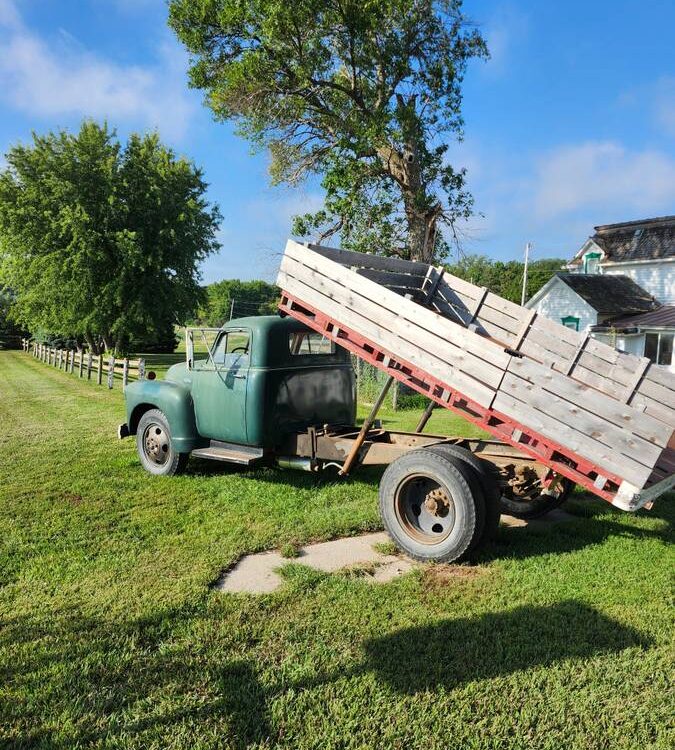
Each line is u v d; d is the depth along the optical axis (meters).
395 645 3.45
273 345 6.51
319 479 7.16
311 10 17.30
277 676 3.14
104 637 3.53
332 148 20.00
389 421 11.70
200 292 38.66
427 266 7.03
